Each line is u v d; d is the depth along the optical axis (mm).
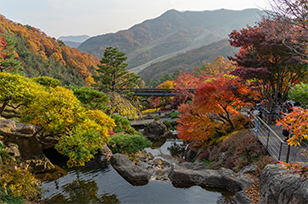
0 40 20953
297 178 6508
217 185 10820
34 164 13148
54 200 10609
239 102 16406
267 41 11531
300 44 10609
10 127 13078
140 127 37375
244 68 12758
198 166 14375
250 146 11414
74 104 11359
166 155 23469
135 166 14266
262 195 8047
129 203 10391
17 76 10555
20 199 9719
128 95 41062
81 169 14828
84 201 10633
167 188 11602
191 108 17625
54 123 10312
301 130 4168
